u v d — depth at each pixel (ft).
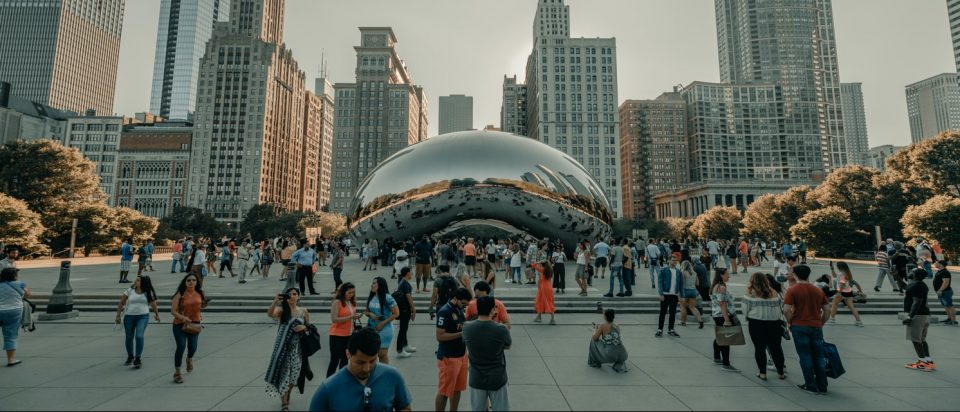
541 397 17.66
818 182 403.34
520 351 25.23
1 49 534.78
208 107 413.59
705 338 28.81
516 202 75.46
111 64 629.92
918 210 106.42
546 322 34.40
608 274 67.15
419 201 76.43
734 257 67.10
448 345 15.21
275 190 436.35
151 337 28.48
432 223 78.13
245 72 418.92
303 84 512.63
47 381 19.48
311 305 40.24
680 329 31.73
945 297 32.99
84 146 431.43
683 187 465.88
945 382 19.71
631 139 549.13
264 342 27.40
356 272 66.64
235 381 19.66
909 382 19.71
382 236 80.18
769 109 556.10
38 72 532.73
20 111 409.49
